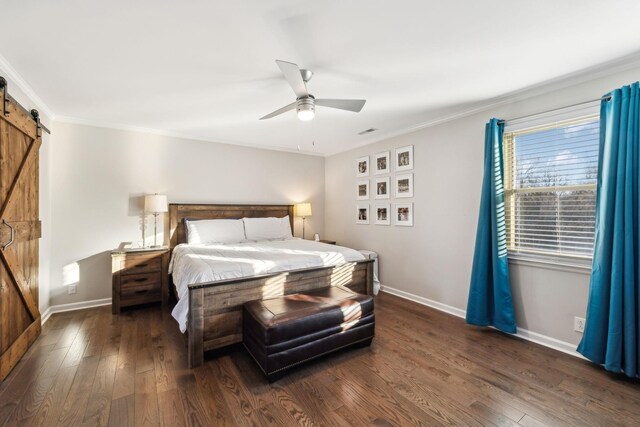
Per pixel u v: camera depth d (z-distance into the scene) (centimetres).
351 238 491
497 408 174
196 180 427
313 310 219
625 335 200
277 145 482
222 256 293
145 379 199
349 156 496
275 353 197
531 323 266
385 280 424
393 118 344
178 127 379
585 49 195
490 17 162
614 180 209
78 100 283
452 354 238
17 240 233
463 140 322
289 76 188
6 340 210
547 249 259
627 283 199
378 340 263
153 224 392
